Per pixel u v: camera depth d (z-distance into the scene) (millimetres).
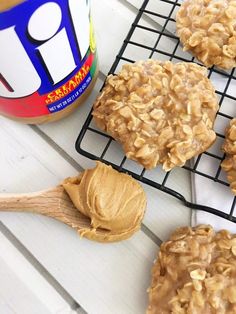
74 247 163
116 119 155
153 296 147
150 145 153
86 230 153
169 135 151
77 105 168
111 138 168
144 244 162
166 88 155
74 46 140
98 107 161
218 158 163
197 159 163
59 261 161
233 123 158
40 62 134
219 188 161
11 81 137
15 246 165
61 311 157
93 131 169
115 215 150
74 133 175
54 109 158
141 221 156
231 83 174
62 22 128
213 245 148
